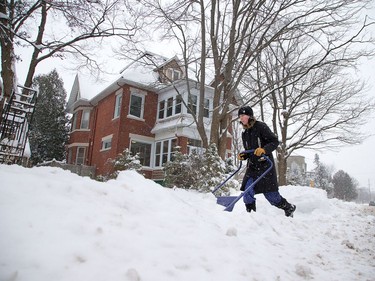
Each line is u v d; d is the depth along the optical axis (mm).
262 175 4281
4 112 7629
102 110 22000
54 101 29734
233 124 21281
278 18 10211
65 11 9266
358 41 9414
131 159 14938
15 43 9273
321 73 15391
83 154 23906
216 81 10625
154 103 20078
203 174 8047
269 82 14133
